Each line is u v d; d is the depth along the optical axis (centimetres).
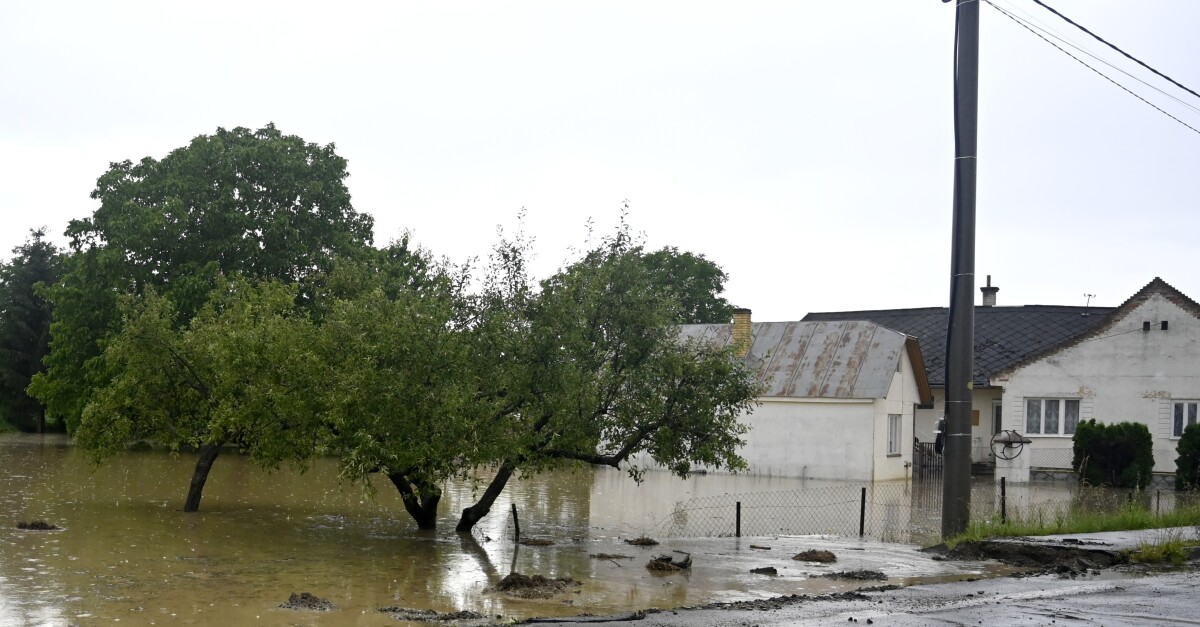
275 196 4081
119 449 2108
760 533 1908
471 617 1046
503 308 1706
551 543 1695
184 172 3966
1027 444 3531
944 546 1588
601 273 1731
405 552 1552
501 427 1623
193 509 2044
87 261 3994
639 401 1709
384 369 1572
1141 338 3609
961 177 1599
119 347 2048
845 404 3547
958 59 1602
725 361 1716
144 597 1133
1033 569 1360
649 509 2348
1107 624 927
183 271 3812
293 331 1841
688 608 1049
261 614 1052
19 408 5997
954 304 1614
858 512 2330
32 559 1378
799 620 955
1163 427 3559
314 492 2544
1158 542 1442
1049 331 4512
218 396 1962
